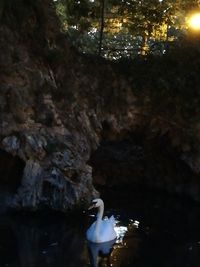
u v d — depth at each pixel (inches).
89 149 669.9
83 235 528.4
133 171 847.1
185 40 777.6
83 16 845.8
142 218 619.2
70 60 725.3
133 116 754.2
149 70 754.8
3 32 649.6
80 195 606.9
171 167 799.1
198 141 739.4
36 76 655.1
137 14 845.2
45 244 490.9
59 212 595.5
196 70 757.3
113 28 899.4
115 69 764.0
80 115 690.8
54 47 708.0
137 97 754.2
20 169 626.8
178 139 754.8
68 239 511.2
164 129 761.6
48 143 617.9
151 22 844.0
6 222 559.8
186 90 747.4
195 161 738.2
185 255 477.4
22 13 680.4
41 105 644.1
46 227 548.1
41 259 445.7
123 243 511.5
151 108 755.4
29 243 491.2
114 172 845.8
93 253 472.4
